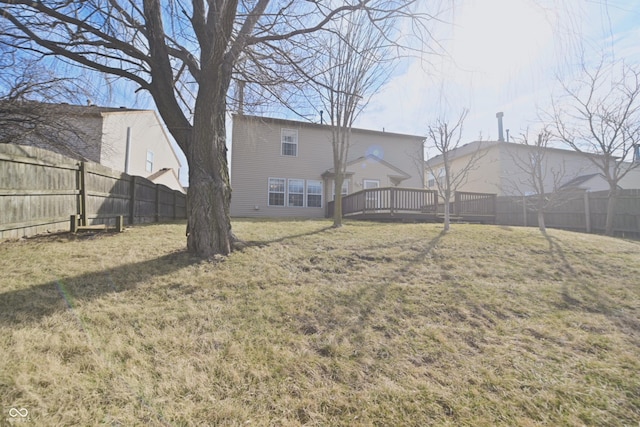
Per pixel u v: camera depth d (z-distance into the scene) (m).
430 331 2.84
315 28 4.83
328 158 15.77
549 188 17.31
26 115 7.72
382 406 1.88
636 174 17.70
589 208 11.20
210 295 3.35
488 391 2.05
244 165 14.58
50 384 1.81
